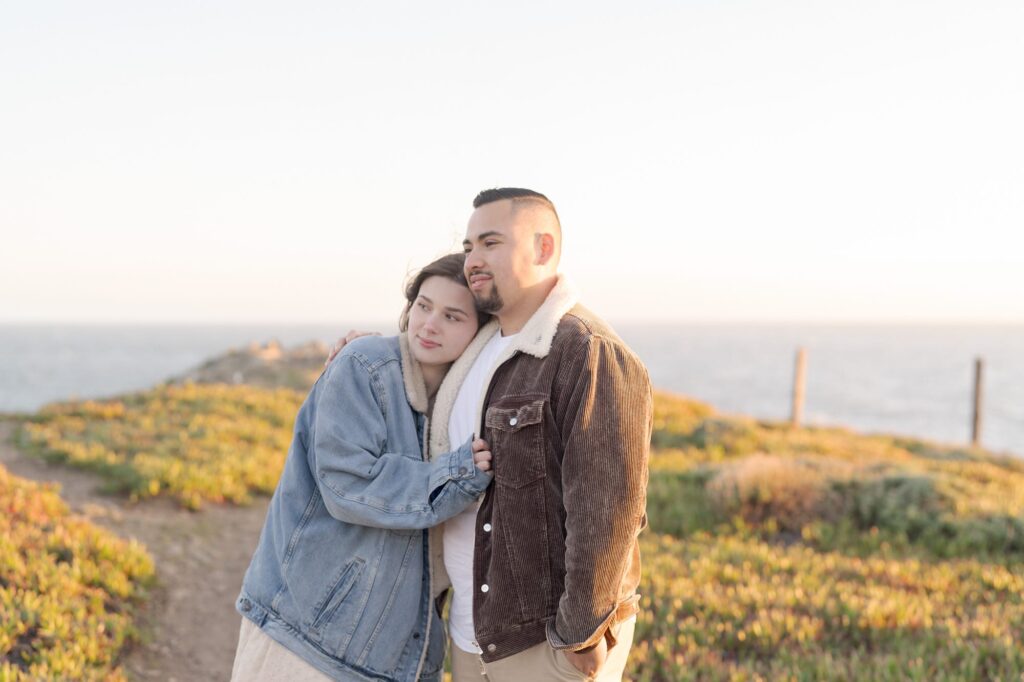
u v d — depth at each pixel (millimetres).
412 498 2711
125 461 9289
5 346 189375
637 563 2857
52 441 10312
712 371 115375
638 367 2588
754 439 14641
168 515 7922
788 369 122625
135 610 5582
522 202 2711
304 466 2975
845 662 4789
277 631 2809
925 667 4656
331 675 2801
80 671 4332
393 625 2883
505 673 2703
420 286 3096
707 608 5691
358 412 2832
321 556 2848
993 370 123562
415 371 3035
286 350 24047
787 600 5844
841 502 8977
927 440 18906
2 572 5180
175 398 14633
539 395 2582
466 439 2881
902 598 5789
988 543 7996
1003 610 5734
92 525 6664
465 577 2861
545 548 2596
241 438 11688
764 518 8852
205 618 5816
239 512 8461
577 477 2436
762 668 4746
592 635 2414
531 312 2781
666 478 10594
